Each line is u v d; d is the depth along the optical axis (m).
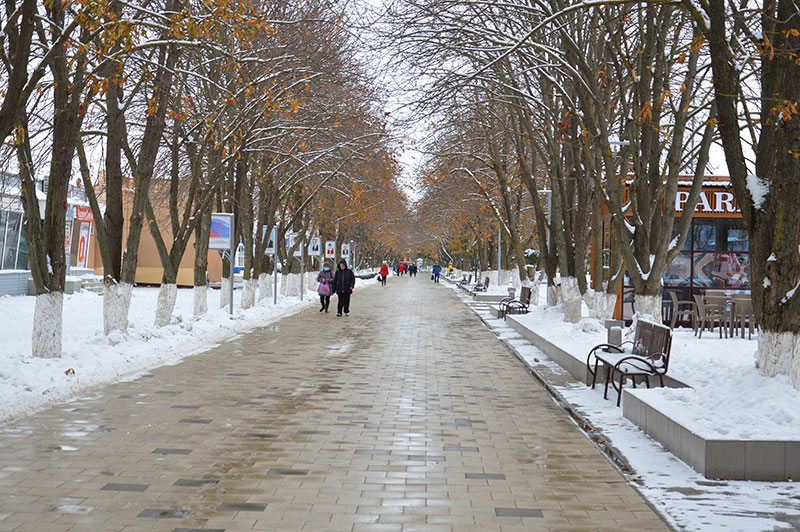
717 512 6.00
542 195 33.62
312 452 7.86
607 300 19.33
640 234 15.72
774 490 6.66
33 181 12.85
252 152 25.62
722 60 8.90
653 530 5.62
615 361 11.68
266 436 8.56
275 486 6.60
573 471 7.29
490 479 6.97
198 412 9.89
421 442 8.44
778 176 8.42
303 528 5.53
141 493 6.32
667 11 15.41
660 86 15.57
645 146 15.88
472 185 38.69
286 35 19.75
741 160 8.93
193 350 17.11
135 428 8.84
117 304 15.97
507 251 48.88
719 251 22.50
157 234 19.62
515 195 34.56
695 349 14.17
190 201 19.81
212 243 23.80
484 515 5.92
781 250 8.28
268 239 30.70
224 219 24.00
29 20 10.45
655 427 8.59
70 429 8.72
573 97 19.45
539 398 11.58
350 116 25.62
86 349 13.89
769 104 8.91
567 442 8.54
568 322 21.34
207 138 19.44
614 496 6.48
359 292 51.97
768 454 6.96
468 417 9.97
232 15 11.77
